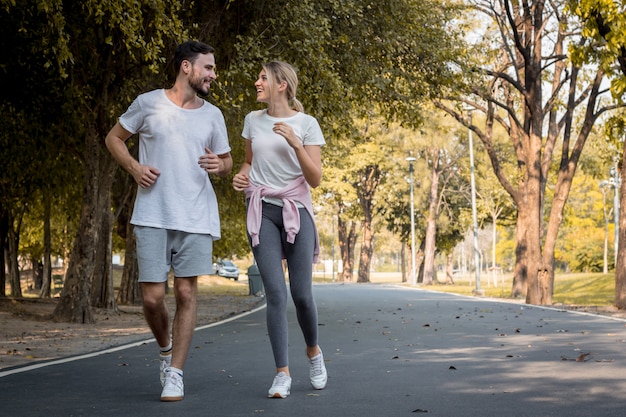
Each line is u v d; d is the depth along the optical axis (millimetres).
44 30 13438
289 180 6191
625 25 16859
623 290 19016
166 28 12734
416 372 7477
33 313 18391
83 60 17734
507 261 103688
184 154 6000
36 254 43750
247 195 6242
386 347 9969
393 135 52625
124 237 27359
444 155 56312
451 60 20562
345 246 64812
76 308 16812
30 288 51000
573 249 79625
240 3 16906
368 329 13039
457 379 6980
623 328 12828
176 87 6109
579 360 8242
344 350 9609
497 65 30141
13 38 16516
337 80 16281
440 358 8656
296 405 5641
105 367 7930
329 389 6402
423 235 63812
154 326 6090
